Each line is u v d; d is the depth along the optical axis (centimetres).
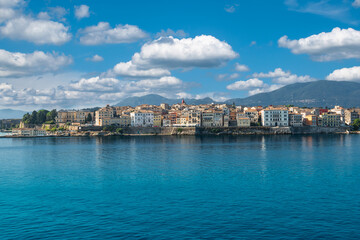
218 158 16038
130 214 7038
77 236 5903
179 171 12231
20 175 11912
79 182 10419
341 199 7956
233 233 5919
